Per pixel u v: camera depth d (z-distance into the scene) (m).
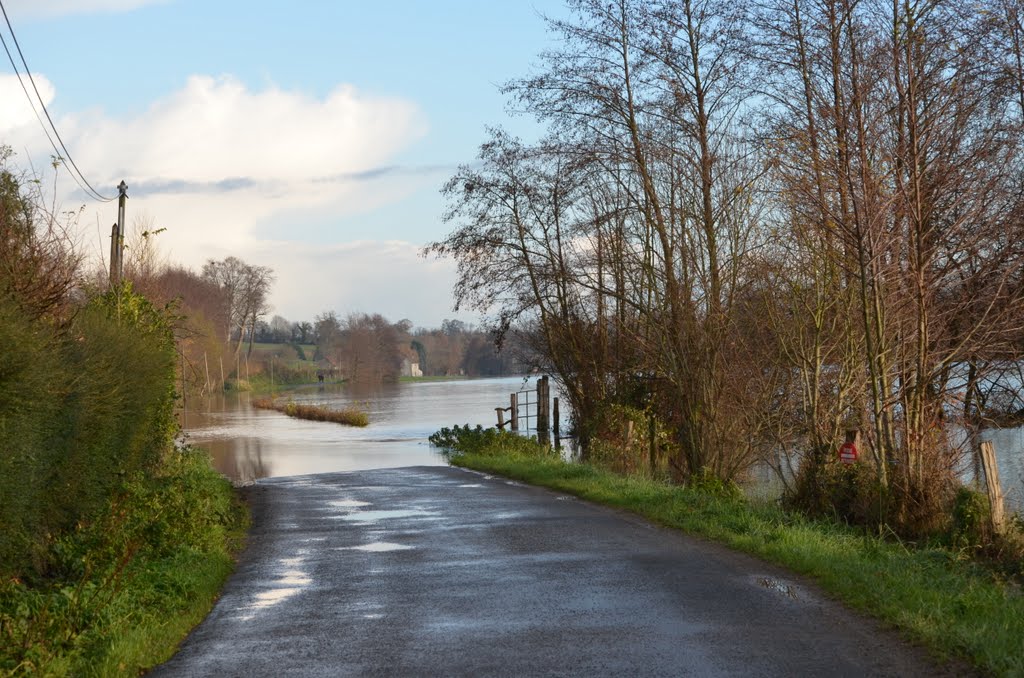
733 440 20.84
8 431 7.98
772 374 19.86
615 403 30.02
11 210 11.16
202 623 8.42
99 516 11.38
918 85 14.24
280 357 171.88
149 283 34.19
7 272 10.14
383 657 7.07
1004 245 14.96
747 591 8.90
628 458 26.77
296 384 139.75
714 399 20.94
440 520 14.89
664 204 22.08
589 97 24.86
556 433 38.62
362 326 149.12
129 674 6.81
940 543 13.08
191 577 9.84
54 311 11.54
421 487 20.52
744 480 22.05
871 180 14.20
